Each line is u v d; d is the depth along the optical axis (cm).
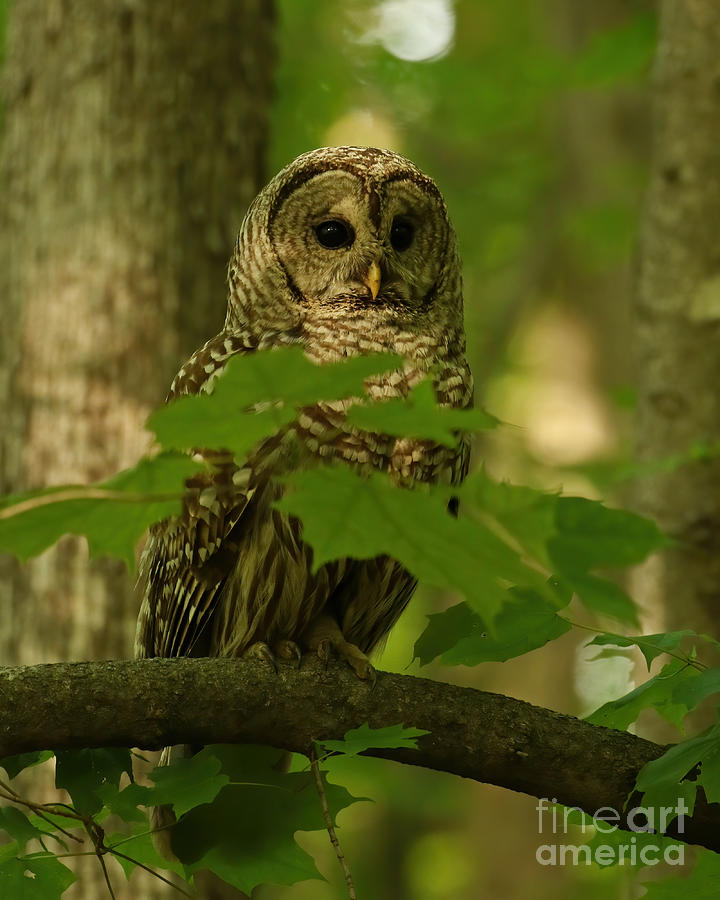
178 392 931
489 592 395
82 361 1162
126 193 1194
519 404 3216
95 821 664
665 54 1214
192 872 644
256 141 1270
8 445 1169
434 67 2788
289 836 648
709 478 1105
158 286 1186
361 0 2798
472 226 3175
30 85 1230
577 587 402
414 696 686
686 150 1175
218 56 1246
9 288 1202
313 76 2384
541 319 3209
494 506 385
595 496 2497
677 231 1171
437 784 3112
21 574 1134
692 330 1152
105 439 1153
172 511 407
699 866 686
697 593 1095
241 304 952
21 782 1066
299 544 852
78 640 1120
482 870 2956
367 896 3459
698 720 1050
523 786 693
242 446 388
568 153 2803
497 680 2908
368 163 945
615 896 2820
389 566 903
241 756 691
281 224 945
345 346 902
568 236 2689
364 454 810
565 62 2191
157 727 647
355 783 2828
